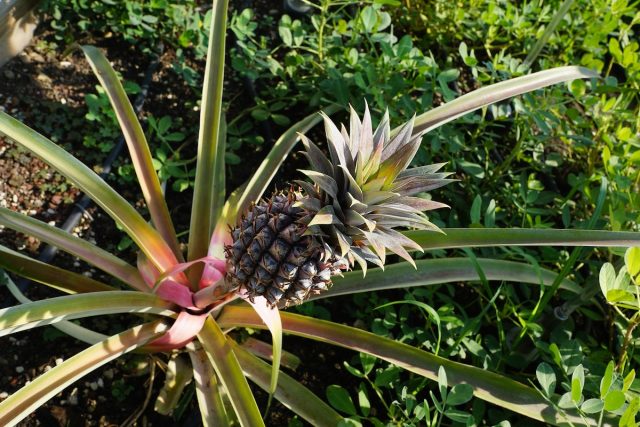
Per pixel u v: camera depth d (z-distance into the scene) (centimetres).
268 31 124
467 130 110
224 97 114
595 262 95
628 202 95
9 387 82
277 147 89
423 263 82
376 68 105
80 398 83
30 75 107
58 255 93
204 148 82
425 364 76
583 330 99
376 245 62
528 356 87
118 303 73
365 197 63
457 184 109
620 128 106
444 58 129
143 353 84
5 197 96
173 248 83
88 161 101
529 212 99
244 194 85
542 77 88
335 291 81
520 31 123
